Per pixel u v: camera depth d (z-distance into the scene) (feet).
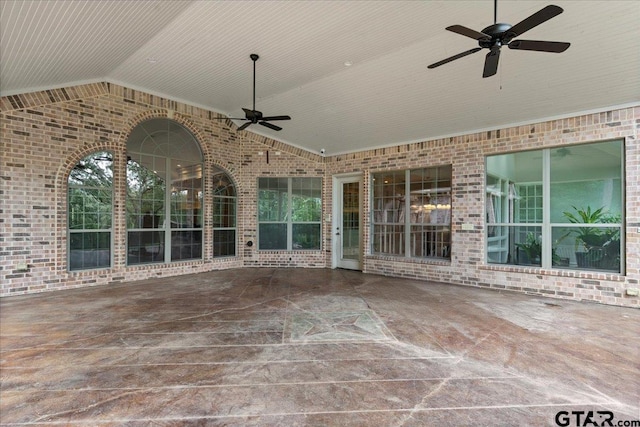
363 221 26.71
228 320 13.87
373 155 26.25
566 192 18.38
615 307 16.10
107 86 20.85
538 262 19.11
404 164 24.48
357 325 13.32
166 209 24.14
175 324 13.33
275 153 28.89
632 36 12.91
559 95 16.80
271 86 20.88
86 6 11.95
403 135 23.79
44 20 12.28
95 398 7.95
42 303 16.34
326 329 12.84
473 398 8.03
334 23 14.33
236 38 15.67
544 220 18.93
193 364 9.78
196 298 17.53
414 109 20.56
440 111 20.16
